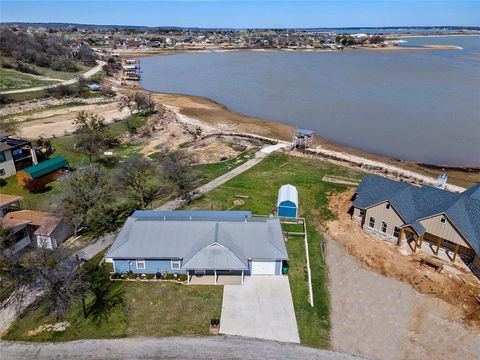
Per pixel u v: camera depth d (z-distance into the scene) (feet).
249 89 400.26
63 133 234.58
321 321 92.99
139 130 248.73
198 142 230.89
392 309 97.40
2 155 166.09
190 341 85.87
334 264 114.73
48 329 88.99
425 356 83.92
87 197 127.34
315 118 288.30
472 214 114.32
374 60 653.71
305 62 624.18
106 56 624.18
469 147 228.43
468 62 624.18
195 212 126.93
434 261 114.52
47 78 385.29
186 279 105.29
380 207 127.24
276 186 167.43
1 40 445.37
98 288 102.47
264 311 95.40
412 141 238.48
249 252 106.32
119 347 84.02
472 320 93.61
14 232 113.70
